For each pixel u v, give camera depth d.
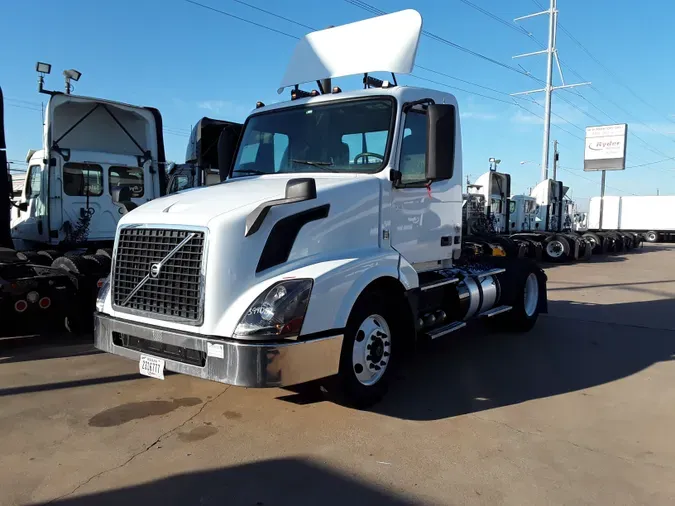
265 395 4.86
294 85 6.05
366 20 5.70
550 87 32.19
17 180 10.15
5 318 6.20
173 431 4.08
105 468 3.49
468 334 7.50
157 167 9.74
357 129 5.01
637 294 11.63
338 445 3.88
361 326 4.41
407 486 3.33
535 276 7.84
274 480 3.38
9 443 3.84
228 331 3.67
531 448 3.89
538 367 5.93
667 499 3.23
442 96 5.51
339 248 4.34
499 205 21.48
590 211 40.75
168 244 3.96
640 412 4.64
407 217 5.08
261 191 4.37
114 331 4.24
